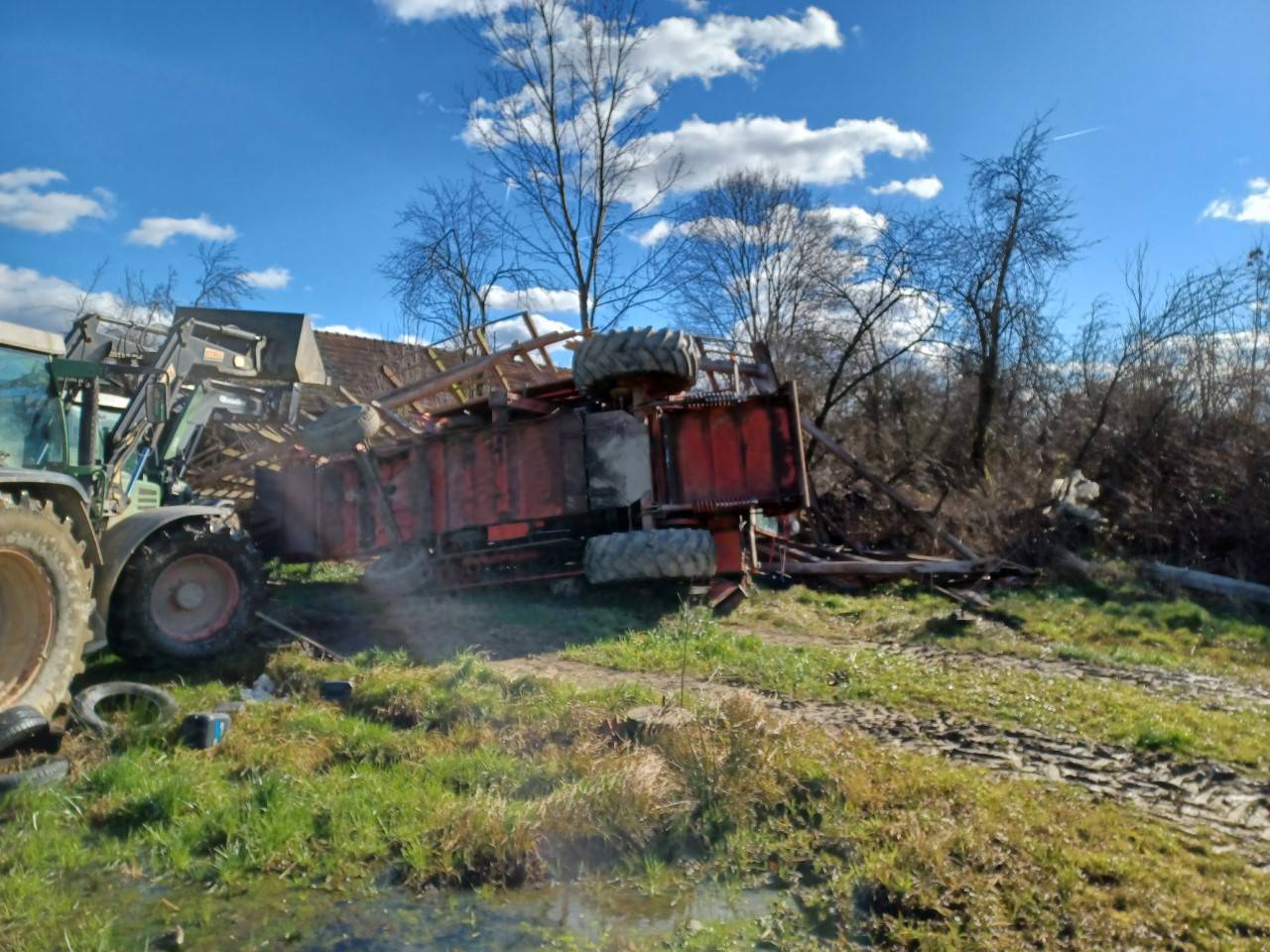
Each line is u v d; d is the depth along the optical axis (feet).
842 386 81.97
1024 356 72.02
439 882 13.61
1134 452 59.57
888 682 24.30
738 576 37.01
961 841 13.85
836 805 15.16
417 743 18.52
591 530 38.11
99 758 17.26
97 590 22.22
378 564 39.32
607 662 26.02
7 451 20.93
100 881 13.41
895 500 54.29
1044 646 33.19
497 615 32.27
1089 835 14.49
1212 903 12.39
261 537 42.24
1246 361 63.31
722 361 52.42
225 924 12.35
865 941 11.93
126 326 26.16
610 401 37.24
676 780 15.88
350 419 36.55
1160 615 39.68
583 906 12.98
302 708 20.88
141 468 25.30
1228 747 19.54
